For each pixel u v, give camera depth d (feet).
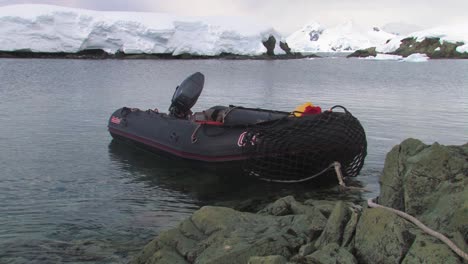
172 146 23.07
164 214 16.53
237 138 20.92
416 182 11.89
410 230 9.70
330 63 190.60
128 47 182.09
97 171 21.83
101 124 34.32
